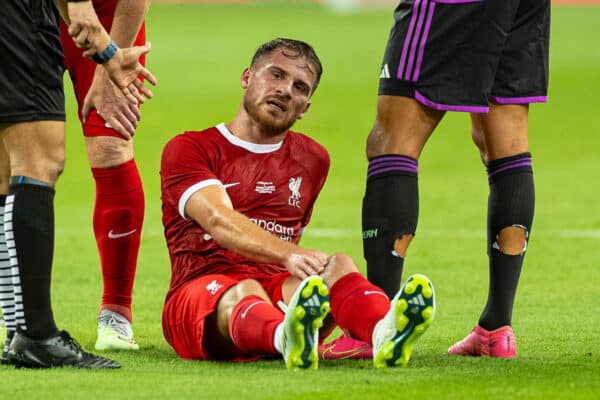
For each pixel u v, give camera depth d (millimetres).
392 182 14289
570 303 21031
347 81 77688
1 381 11820
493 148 14969
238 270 14281
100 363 12891
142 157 53375
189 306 13539
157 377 12117
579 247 30312
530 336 16625
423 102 14211
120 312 15789
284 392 11148
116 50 13867
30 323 12797
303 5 144250
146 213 38938
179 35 107250
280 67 14234
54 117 12969
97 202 16188
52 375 12234
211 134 14531
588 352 14992
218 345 13617
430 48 14180
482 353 14648
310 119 63719
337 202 41875
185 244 14398
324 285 11812
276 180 14633
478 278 24875
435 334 16875
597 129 61906
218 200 13766
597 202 40531
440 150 55719
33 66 12719
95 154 16141
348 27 114500
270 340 12625
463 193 43750
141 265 27047
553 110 67250
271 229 14648
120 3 15688
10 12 12562
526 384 11781
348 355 13922
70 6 13328
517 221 14797
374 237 14352
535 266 26875
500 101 14805
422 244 31125
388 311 12867
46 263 12883
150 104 68625
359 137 59344
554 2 145375
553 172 49469
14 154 12930
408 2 14352
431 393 11156
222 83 77812
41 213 12836
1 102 12648
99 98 15242
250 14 130625
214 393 11109
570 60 87375
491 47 14250
